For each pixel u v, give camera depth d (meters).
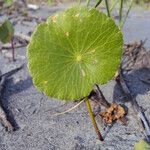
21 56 0.28
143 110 0.21
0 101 0.22
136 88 0.23
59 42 0.16
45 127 0.20
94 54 0.17
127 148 0.18
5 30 0.25
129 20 0.35
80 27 0.16
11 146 0.19
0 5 0.39
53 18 0.16
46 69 0.16
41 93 0.23
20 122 0.20
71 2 0.40
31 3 0.40
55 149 0.18
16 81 0.24
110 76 0.17
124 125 0.20
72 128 0.20
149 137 0.19
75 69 0.17
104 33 0.16
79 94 0.17
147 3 0.38
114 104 0.21
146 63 0.26
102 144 0.18
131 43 0.29
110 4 0.33
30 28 0.33
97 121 0.20
